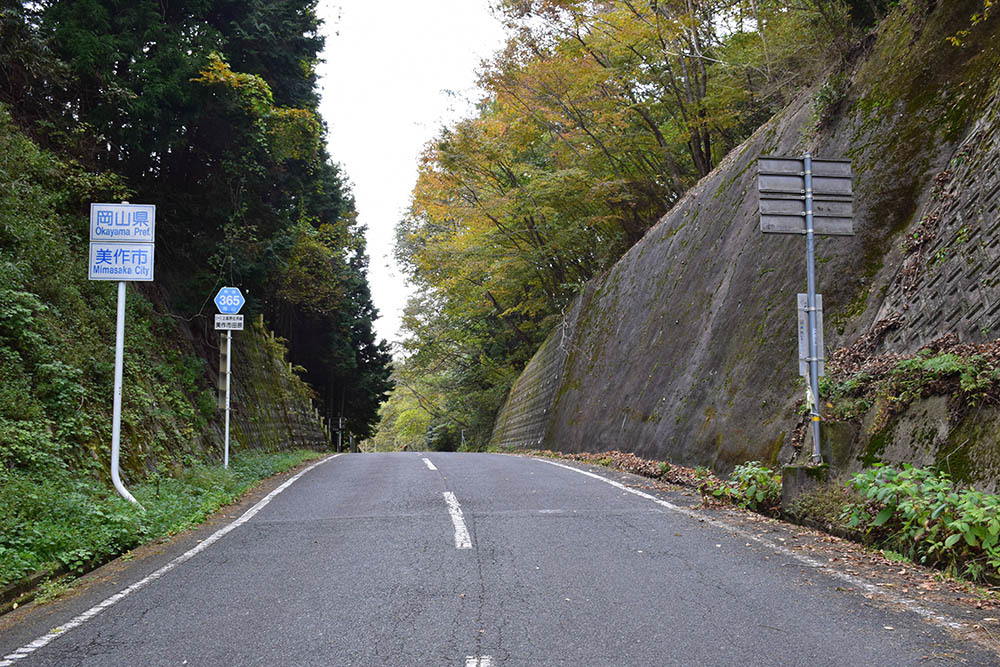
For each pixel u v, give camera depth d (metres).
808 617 4.49
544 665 3.75
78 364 9.83
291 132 15.51
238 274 15.44
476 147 22.78
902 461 6.99
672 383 15.02
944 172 9.23
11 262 9.52
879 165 10.65
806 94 14.27
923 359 7.68
